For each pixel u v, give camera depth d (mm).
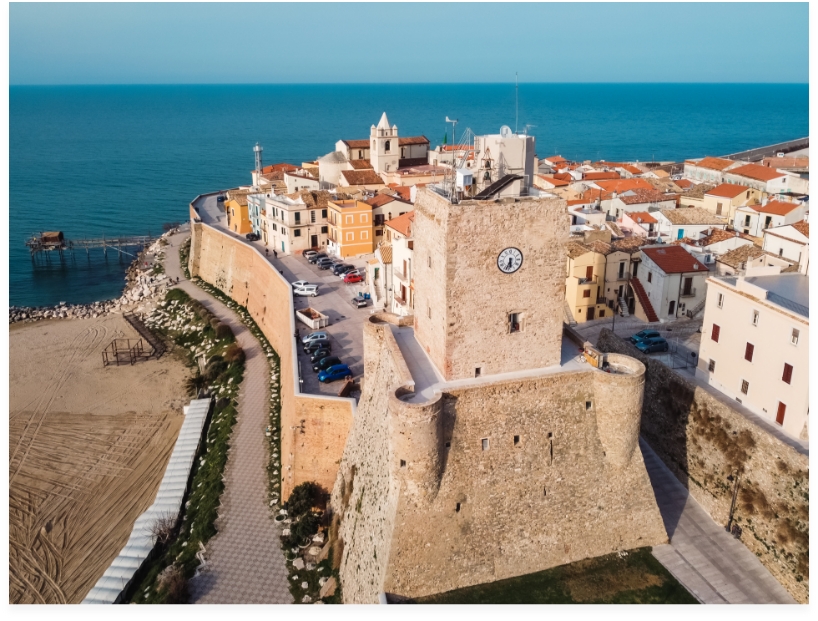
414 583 42875
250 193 145500
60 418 83750
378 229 121250
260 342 97938
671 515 51312
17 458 75062
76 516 64875
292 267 114938
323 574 52125
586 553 46438
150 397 88688
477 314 44750
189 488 66875
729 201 111062
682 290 78750
